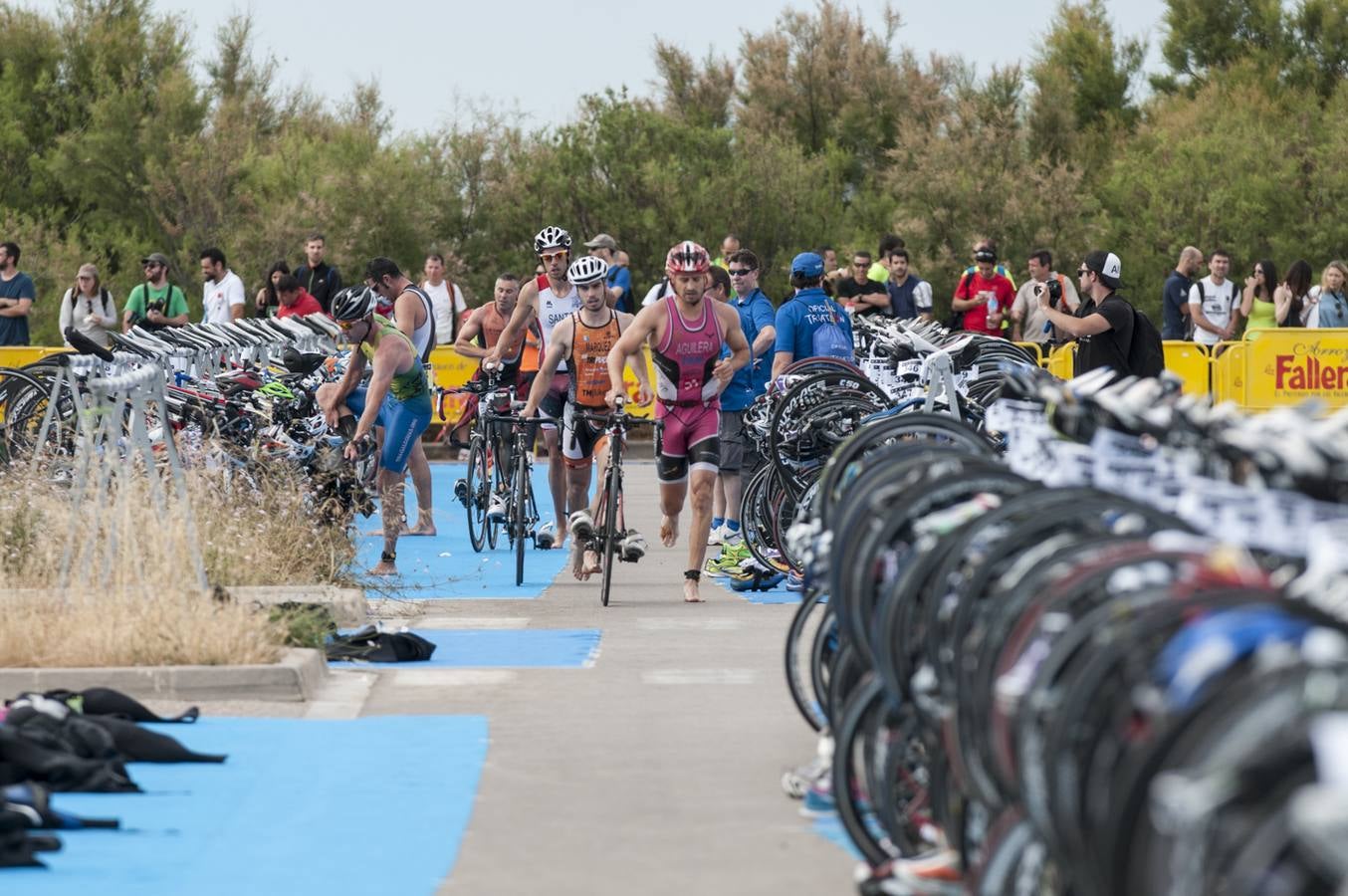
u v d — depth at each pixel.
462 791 13.89
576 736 15.99
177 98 80.62
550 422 27.91
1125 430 10.71
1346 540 7.55
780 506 26.56
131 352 26.92
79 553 21.61
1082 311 26.52
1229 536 8.43
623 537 26.23
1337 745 5.64
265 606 20.50
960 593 9.34
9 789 12.77
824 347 28.91
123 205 81.00
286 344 33.44
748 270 31.11
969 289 50.78
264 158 79.62
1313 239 82.06
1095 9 104.19
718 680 18.88
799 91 98.94
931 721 9.89
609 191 76.12
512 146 77.69
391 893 11.16
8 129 84.31
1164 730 6.61
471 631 22.47
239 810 13.25
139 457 23.47
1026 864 8.49
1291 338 50.59
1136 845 6.60
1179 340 52.41
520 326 32.06
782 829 12.78
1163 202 82.94
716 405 25.47
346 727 16.34
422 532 35.09
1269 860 5.86
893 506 10.98
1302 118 87.88
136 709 16.22
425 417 27.91
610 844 12.38
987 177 81.50
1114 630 7.48
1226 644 6.69
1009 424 11.34
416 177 76.19
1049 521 9.25
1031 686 7.79
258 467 25.44
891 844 11.05
